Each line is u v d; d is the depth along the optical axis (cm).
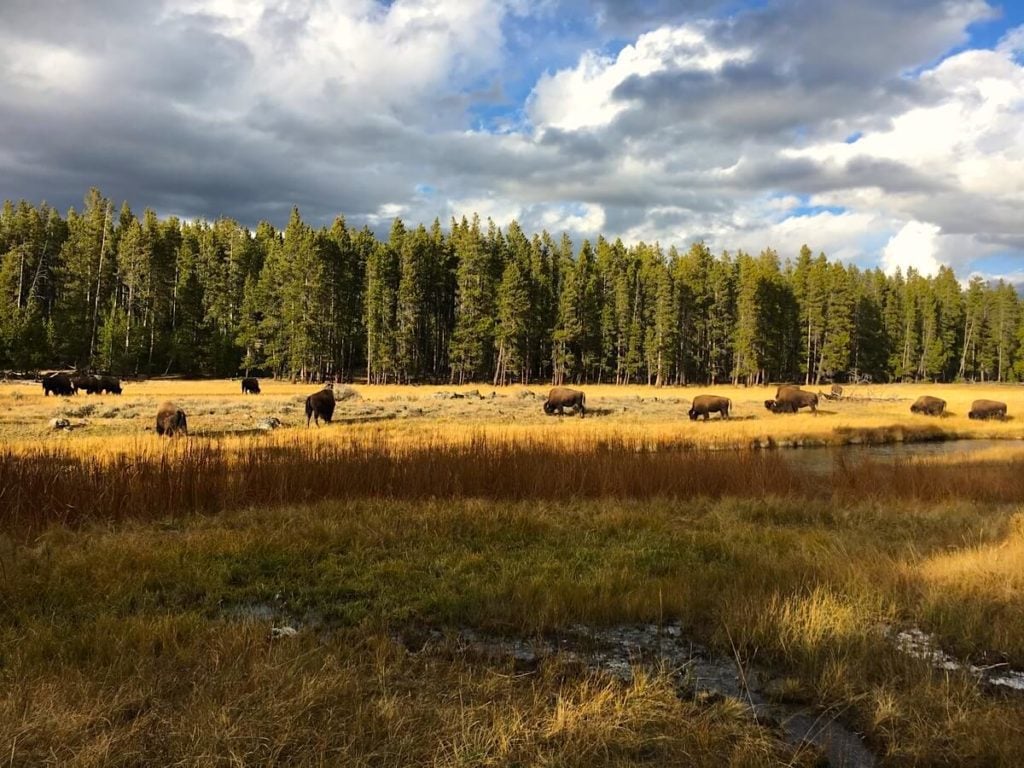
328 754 318
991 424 3159
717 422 2911
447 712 355
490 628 511
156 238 6506
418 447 1283
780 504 1094
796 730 371
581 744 335
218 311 6919
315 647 442
